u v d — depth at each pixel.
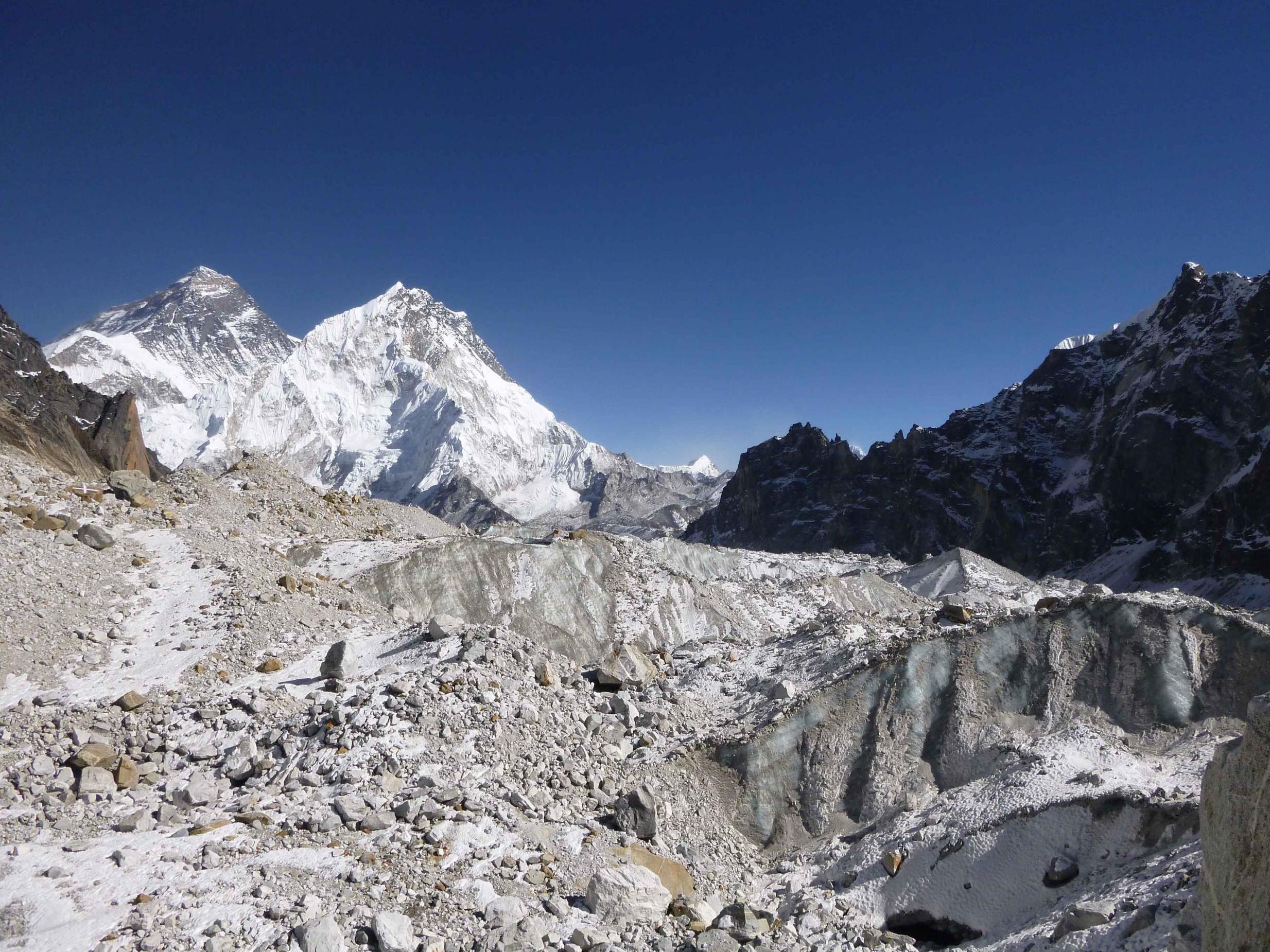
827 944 16.77
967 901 19.02
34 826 16.11
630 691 28.67
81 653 23.05
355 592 35.78
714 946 14.98
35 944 12.46
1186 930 12.77
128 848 15.25
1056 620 27.42
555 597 48.16
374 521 53.16
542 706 23.23
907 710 26.28
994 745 24.59
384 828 16.81
